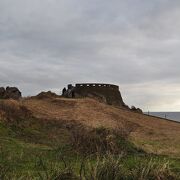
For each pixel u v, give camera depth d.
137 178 11.57
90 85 51.19
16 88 41.50
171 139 30.14
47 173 11.88
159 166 12.58
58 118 32.72
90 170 11.67
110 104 47.88
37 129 28.75
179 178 12.64
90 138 19.23
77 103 39.19
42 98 40.94
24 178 12.55
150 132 32.81
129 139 23.48
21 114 30.45
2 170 12.39
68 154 18.56
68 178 11.48
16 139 24.31
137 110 48.06
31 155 17.88
